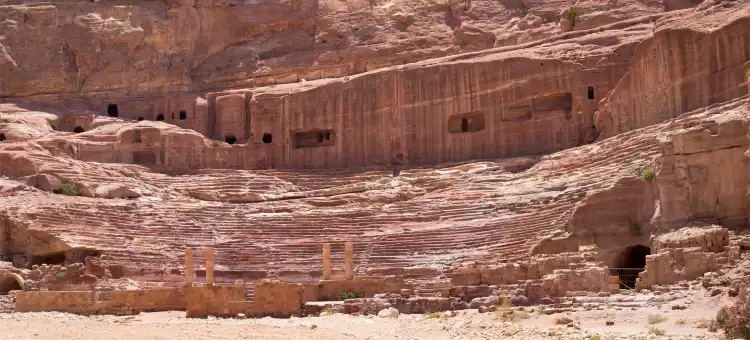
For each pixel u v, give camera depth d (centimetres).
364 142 6612
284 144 6869
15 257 5141
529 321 3023
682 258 3416
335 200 5969
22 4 7581
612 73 5944
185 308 4131
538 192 5234
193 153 6762
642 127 5409
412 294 3916
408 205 5575
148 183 6338
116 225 5403
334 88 6762
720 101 4884
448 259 4800
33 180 5916
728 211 3678
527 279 3997
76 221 5288
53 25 7512
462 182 5856
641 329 2672
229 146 6862
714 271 3297
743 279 2936
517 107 6253
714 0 5384
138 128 6750
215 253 5244
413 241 5066
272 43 7738
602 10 6762
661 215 3853
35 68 7431
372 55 7412
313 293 4278
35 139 6512
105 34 7494
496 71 6266
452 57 6669
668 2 6750
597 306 3142
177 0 7688
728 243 3453
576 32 6391
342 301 4038
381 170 6419
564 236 4322
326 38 7619
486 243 4841
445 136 6397
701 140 3772
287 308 3772
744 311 2384
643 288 3478
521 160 5947
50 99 7425
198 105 7181
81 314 3959
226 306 3781
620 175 4472
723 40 4881
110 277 4934
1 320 3422
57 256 5209
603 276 3466
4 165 6075
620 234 4156
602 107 5772
